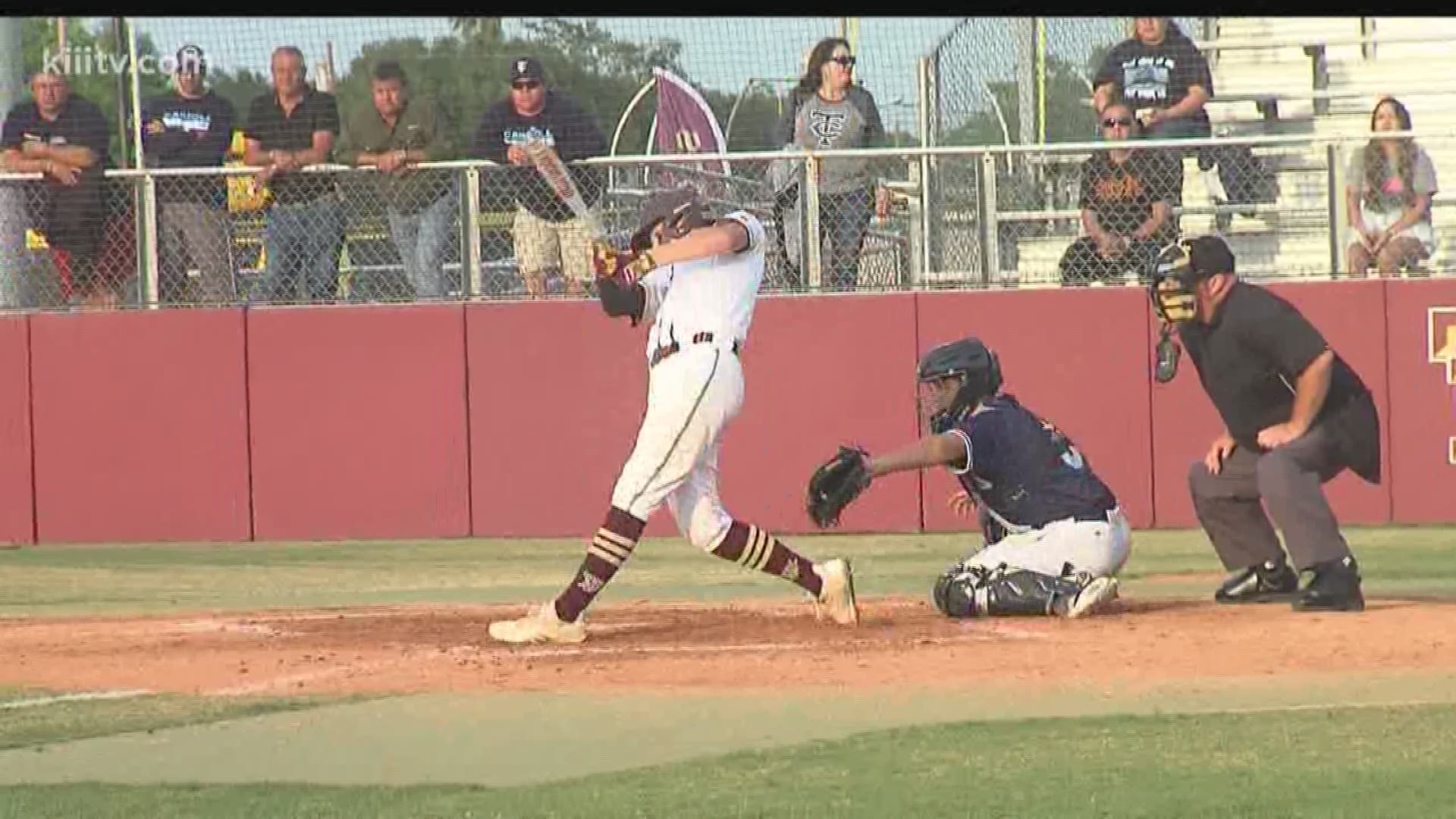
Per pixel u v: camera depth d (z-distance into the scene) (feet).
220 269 169.37
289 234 168.45
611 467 165.48
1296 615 102.78
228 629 106.52
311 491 167.73
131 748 74.38
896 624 102.63
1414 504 160.56
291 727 78.02
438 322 166.40
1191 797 63.36
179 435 168.45
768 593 127.75
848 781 66.49
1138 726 74.90
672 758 70.79
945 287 164.86
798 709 79.77
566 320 165.27
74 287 170.19
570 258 166.61
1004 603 103.65
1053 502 104.68
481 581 139.33
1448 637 94.58
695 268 95.50
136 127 177.88
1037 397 162.61
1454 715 76.13
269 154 169.07
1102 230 163.53
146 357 168.66
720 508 99.86
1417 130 175.52
